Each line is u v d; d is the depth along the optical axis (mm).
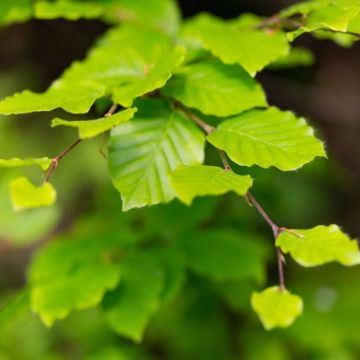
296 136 637
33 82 1710
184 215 796
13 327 1021
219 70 686
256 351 884
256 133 644
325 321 905
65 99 638
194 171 606
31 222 846
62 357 996
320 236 607
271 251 892
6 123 1495
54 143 1494
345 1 664
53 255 763
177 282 754
